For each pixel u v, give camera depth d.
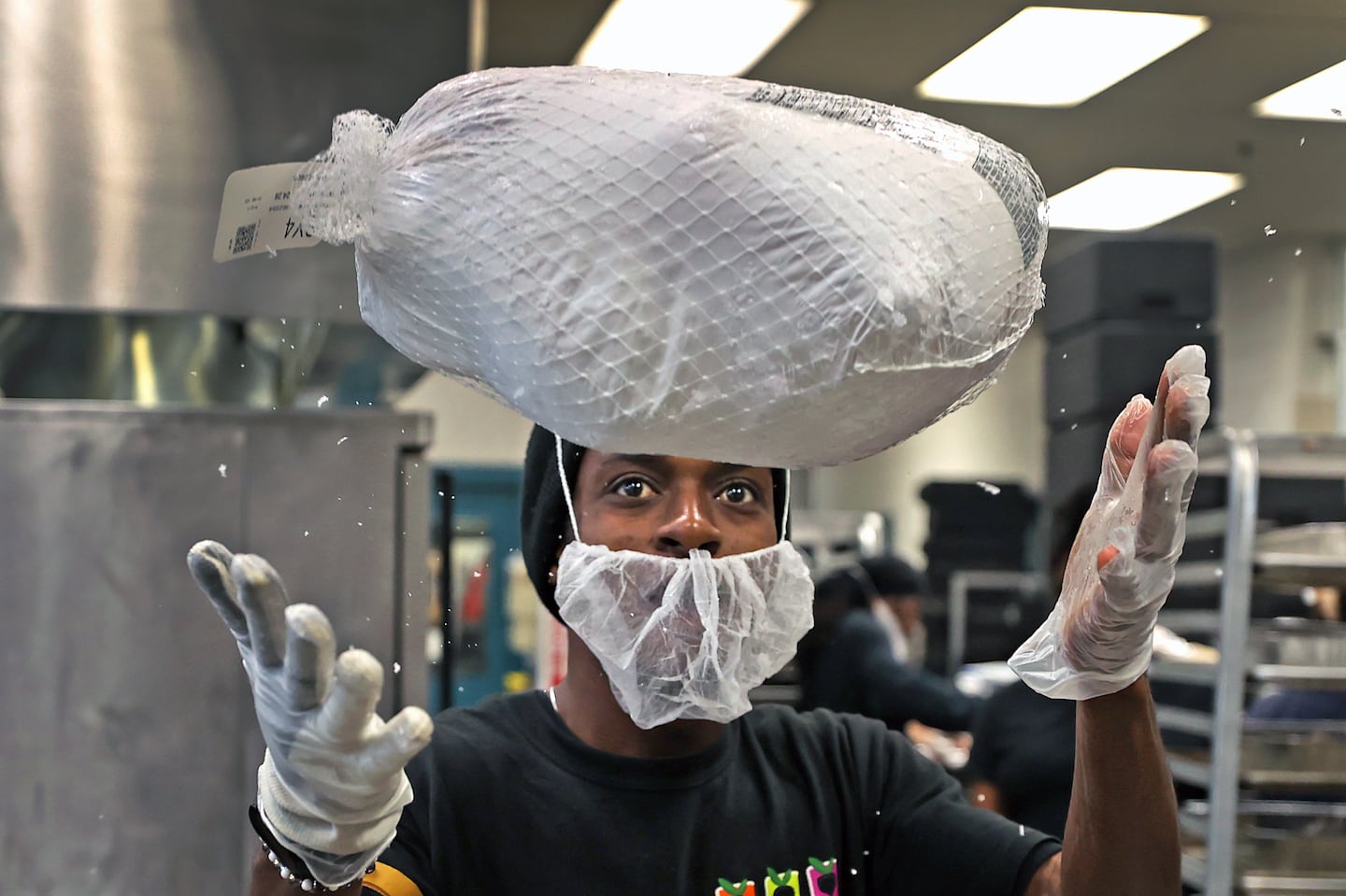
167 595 1.94
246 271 2.17
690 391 0.81
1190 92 3.98
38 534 1.91
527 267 0.80
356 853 0.79
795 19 3.51
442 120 0.83
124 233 2.15
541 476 1.10
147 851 1.91
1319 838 2.19
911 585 4.06
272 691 0.73
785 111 0.80
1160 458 0.81
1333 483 2.77
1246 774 2.18
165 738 1.92
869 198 0.79
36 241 2.12
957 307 0.82
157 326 2.25
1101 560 0.84
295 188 0.85
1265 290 4.90
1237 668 2.19
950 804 1.14
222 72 2.21
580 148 0.79
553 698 1.12
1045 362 3.65
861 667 3.47
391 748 0.72
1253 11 3.43
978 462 6.56
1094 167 4.59
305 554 1.95
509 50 3.72
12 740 1.89
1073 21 3.53
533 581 1.12
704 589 0.98
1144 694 0.94
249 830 1.93
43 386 2.37
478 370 0.89
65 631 1.91
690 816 1.05
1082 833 0.97
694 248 0.78
